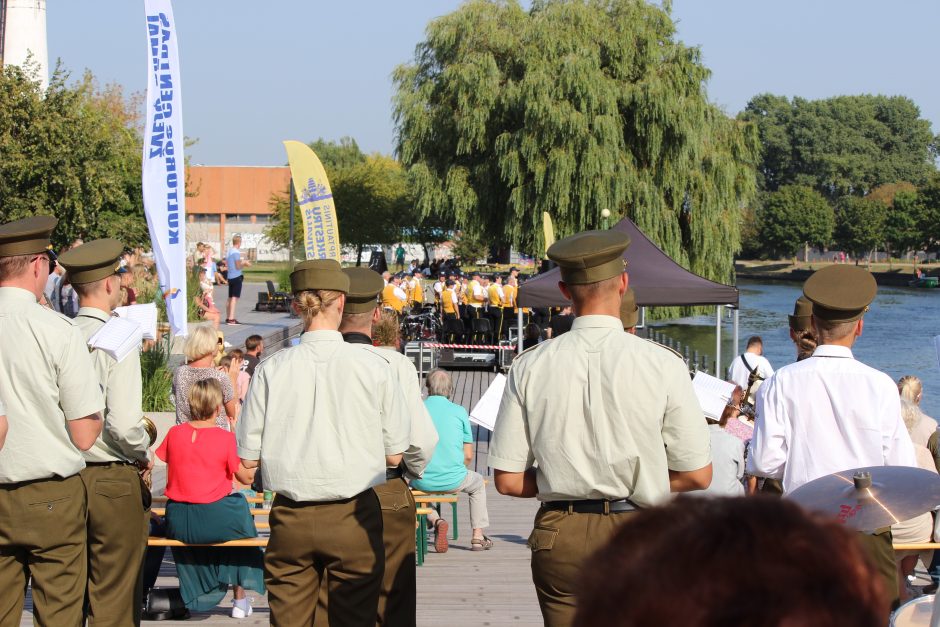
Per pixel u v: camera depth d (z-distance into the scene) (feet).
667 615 3.29
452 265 188.03
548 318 88.89
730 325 155.94
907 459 15.35
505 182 121.60
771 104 468.34
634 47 120.57
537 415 12.75
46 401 14.80
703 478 12.60
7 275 15.02
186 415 28.14
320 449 14.93
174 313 43.50
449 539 30.99
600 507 12.51
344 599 15.25
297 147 64.59
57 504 14.99
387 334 22.80
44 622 15.17
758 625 3.23
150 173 42.60
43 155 82.84
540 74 116.47
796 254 435.94
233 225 291.17
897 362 121.70
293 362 15.38
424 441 16.72
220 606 23.32
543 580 12.75
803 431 15.51
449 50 124.47
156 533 22.02
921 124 468.75
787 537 3.39
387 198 208.64
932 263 409.08
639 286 49.75
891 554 15.33
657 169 120.37
